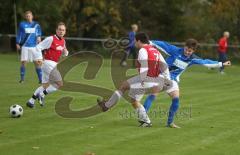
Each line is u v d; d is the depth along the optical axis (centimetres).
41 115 3388
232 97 4525
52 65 3700
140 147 2542
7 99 4028
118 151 2453
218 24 11194
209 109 3819
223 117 3484
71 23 10669
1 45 9950
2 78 5462
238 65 9012
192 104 4044
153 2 11362
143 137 2778
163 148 2533
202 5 11462
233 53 10062
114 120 3269
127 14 11325
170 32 11588
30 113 3453
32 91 4491
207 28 11331
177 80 3139
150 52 3033
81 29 10706
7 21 10288
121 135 2822
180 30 11544
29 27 5106
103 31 10875
